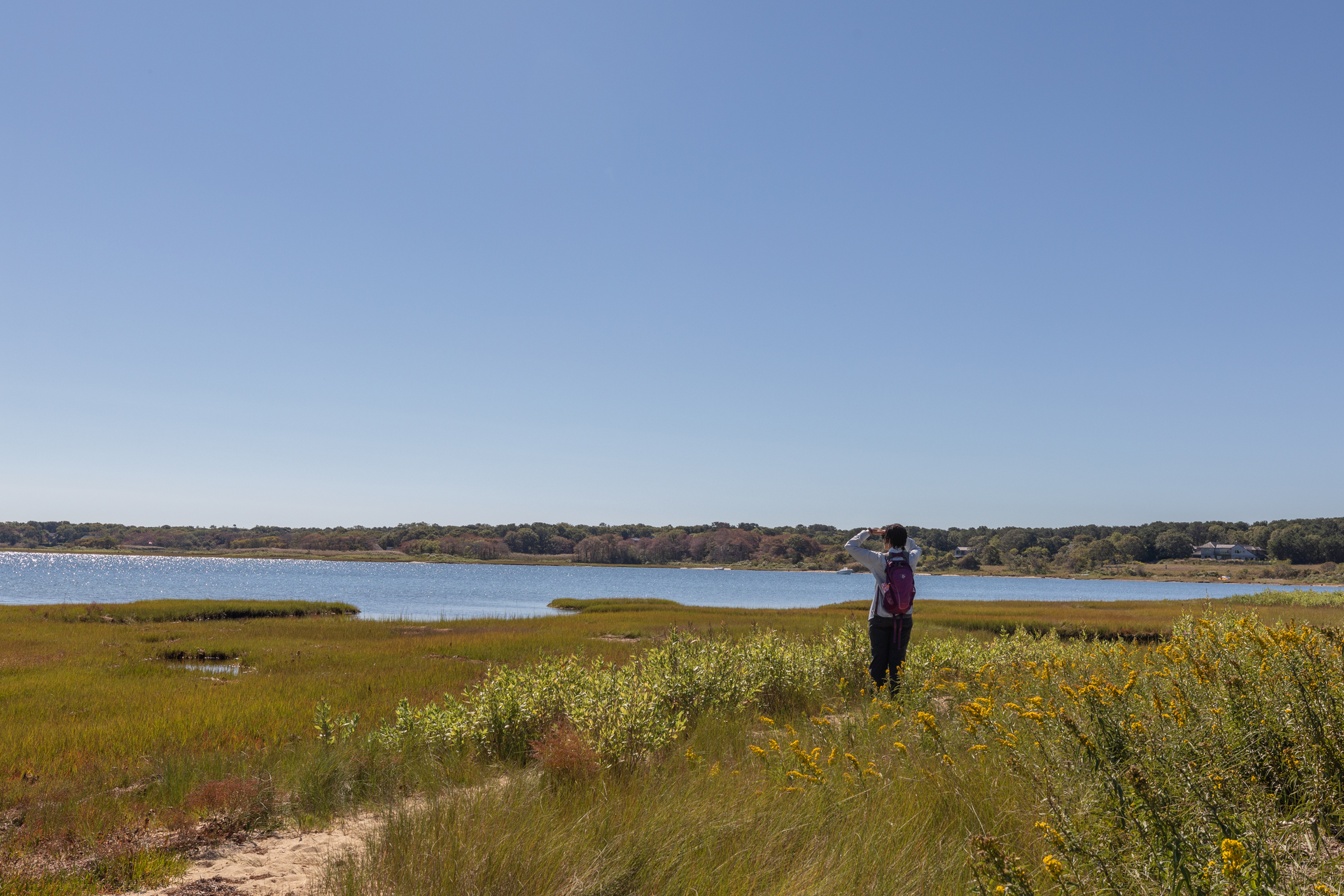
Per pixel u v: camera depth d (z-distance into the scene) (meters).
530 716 6.99
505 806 4.43
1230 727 3.40
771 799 4.39
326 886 3.80
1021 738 4.44
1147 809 2.83
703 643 9.59
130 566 150.50
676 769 5.59
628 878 3.46
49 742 8.60
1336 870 2.40
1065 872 2.62
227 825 5.12
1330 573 137.88
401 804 5.19
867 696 8.41
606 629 28.62
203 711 10.66
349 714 10.15
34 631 25.12
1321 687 3.43
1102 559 195.38
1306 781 2.94
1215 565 179.88
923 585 134.12
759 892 3.27
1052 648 10.59
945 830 3.72
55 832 5.00
